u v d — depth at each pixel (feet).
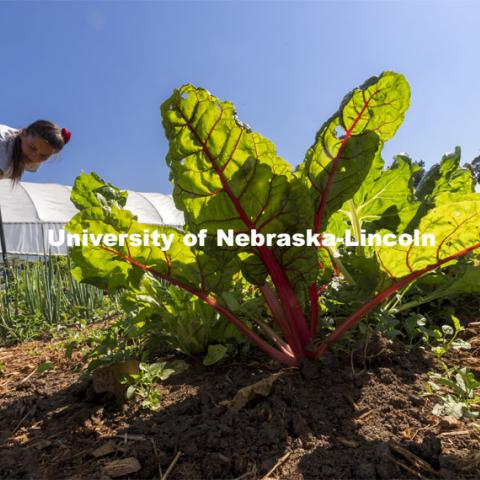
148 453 4.23
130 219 5.20
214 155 5.41
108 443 4.46
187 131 5.35
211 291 5.75
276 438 4.24
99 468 4.12
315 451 4.07
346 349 6.02
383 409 4.73
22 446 4.64
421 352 6.12
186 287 5.72
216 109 5.27
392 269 5.57
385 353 5.84
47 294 12.14
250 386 4.91
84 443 4.58
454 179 8.82
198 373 5.90
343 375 5.41
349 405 4.84
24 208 52.26
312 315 6.01
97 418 5.01
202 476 3.88
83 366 7.16
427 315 7.23
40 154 11.45
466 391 4.67
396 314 7.22
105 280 5.84
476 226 5.03
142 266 5.61
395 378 5.34
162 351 6.89
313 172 6.00
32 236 49.85
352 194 5.93
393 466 3.80
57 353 8.45
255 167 5.02
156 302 6.09
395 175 7.41
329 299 6.93
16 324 11.12
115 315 12.37
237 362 6.10
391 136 6.02
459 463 3.80
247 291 7.80
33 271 13.75
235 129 5.33
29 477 4.06
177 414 4.88
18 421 5.25
